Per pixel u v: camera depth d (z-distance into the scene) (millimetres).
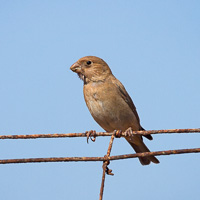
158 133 6051
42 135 6340
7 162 5500
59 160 5426
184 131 6004
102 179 5086
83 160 5352
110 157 5266
